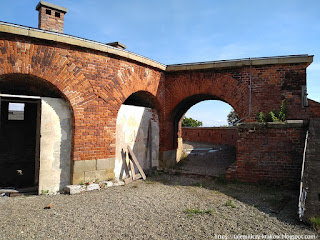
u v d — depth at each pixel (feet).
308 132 22.56
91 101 23.03
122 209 17.11
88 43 22.43
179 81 32.99
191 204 18.60
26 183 26.73
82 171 22.29
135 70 27.63
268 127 24.53
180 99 32.89
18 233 12.94
